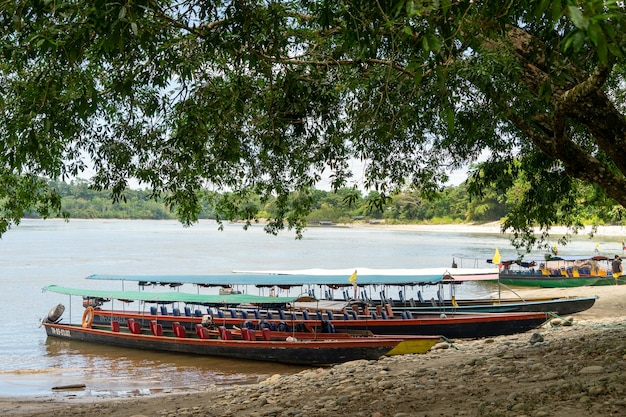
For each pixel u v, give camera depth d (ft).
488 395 27.89
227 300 71.97
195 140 30.91
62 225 575.38
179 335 72.43
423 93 31.81
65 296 117.08
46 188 47.37
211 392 47.62
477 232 391.45
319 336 67.82
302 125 31.27
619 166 25.93
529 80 28.45
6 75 30.45
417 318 72.90
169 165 36.94
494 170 42.70
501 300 90.63
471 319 70.33
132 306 110.73
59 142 34.86
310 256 203.92
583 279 120.47
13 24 20.07
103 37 19.12
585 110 25.57
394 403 29.37
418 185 46.01
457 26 19.16
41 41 19.01
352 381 40.75
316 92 29.84
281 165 43.29
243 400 39.81
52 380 60.18
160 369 64.64
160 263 177.99
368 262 179.52
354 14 21.74
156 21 23.93
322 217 494.59
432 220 442.09
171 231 457.27
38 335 83.82
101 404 44.88
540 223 47.50
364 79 30.91
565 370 30.48
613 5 11.36
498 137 40.78
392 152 42.45
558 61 23.66
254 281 79.51
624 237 296.51
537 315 70.69
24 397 52.70
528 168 43.29
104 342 76.95
